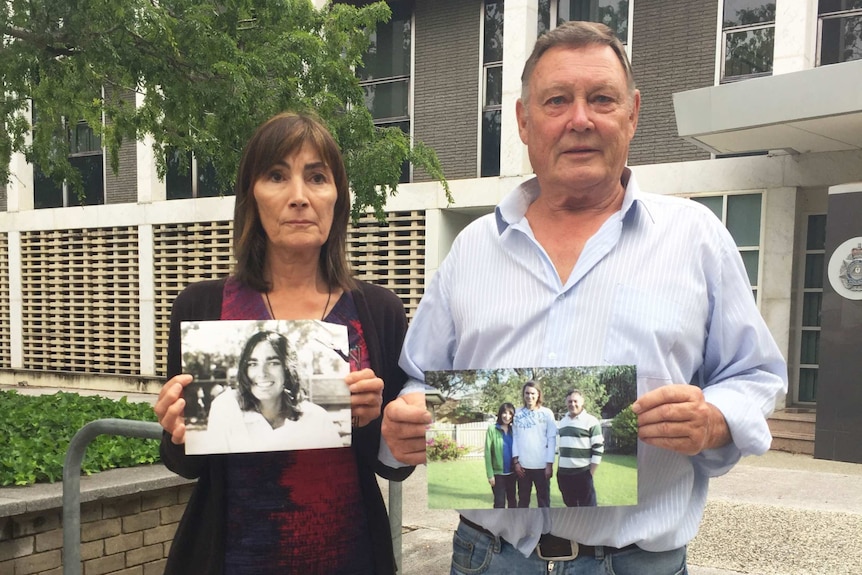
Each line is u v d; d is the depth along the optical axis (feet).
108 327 42.55
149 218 40.27
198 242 39.40
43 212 44.21
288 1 18.24
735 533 15.23
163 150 22.04
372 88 35.27
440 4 33.27
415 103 34.09
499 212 5.87
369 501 5.94
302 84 18.62
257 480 5.58
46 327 44.80
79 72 17.70
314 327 5.44
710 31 28.07
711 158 28.22
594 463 4.99
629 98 5.48
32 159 22.88
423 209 32.71
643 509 5.19
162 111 20.59
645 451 5.17
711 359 5.50
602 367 5.00
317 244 5.63
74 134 44.04
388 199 33.24
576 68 5.27
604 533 5.16
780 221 26.08
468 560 5.78
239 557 5.51
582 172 5.32
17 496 9.53
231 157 18.54
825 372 22.94
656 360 5.13
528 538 5.38
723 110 22.67
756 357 5.26
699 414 4.53
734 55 27.76
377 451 6.01
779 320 26.22
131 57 16.52
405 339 6.25
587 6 30.53
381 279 33.91
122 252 42.91
